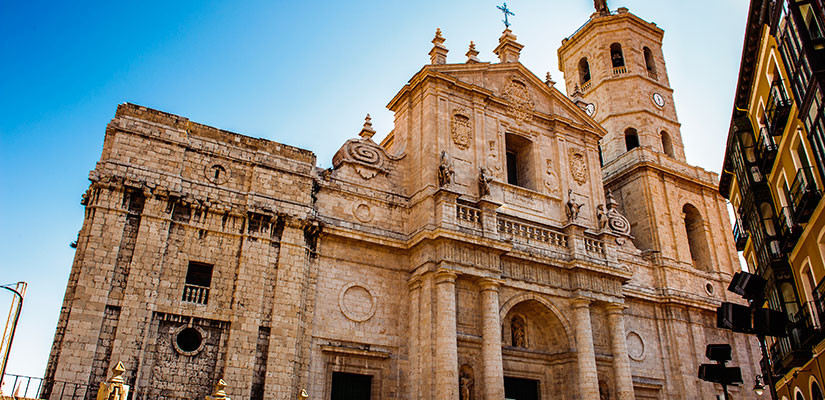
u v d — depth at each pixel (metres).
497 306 31.16
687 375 38.59
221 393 21.28
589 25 53.19
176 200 27.47
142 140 27.80
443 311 29.36
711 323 41.62
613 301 35.38
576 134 40.75
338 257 30.61
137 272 25.64
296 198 30.30
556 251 35.31
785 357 25.31
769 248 27.64
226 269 27.70
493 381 29.42
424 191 32.81
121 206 26.27
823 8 19.58
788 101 23.89
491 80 38.50
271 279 28.27
